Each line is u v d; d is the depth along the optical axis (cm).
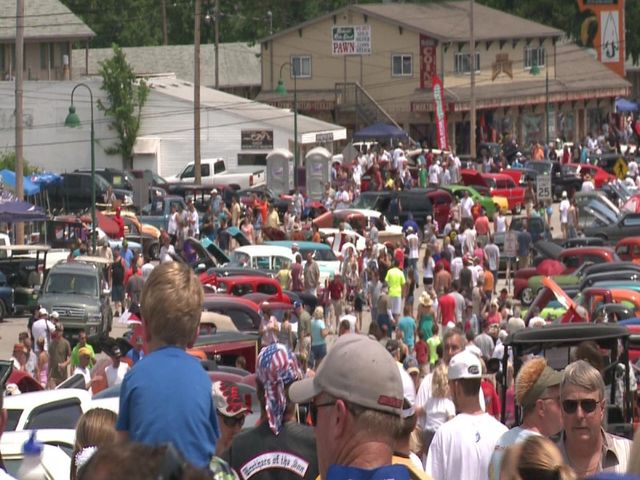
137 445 1105
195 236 16688
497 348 7419
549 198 17375
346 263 13250
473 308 10988
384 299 10975
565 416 2370
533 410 2553
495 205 19262
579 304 9612
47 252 14375
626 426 3912
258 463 2230
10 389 5784
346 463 1595
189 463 1105
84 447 2181
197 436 1648
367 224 16625
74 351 8675
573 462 2386
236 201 17612
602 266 11450
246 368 6969
